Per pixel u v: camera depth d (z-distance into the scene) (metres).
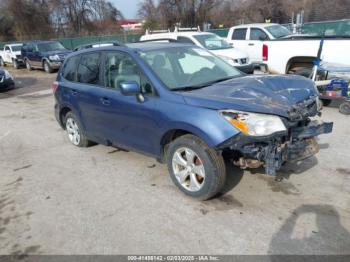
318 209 3.51
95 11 48.16
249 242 3.09
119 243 3.21
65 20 46.19
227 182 4.14
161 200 3.90
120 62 4.54
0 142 6.71
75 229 3.47
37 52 18.88
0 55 24.03
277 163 3.42
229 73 4.65
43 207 3.96
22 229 3.55
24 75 18.41
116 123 4.62
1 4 41.06
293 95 3.65
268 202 3.69
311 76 7.38
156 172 4.66
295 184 4.03
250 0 39.41
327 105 7.52
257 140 3.25
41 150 5.99
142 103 4.07
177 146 3.80
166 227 3.39
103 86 4.86
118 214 3.69
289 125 3.37
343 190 3.85
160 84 3.97
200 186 3.71
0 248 3.27
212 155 3.52
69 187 4.42
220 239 3.16
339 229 3.18
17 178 4.84
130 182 4.42
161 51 4.54
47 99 11.23
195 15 41.50
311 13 29.92
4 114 9.34
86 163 5.18
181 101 3.71
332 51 7.36
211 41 12.41
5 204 4.11
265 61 8.95
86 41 34.34
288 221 3.34
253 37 13.04
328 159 4.66
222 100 3.44
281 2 36.66
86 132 5.48
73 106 5.48
